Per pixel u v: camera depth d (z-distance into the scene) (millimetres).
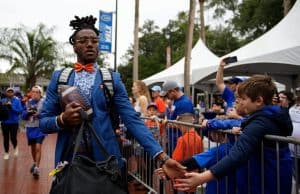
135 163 6613
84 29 2623
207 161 3076
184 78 14625
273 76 10852
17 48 31828
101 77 2555
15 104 9805
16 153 10086
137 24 20984
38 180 7324
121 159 2580
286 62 7895
